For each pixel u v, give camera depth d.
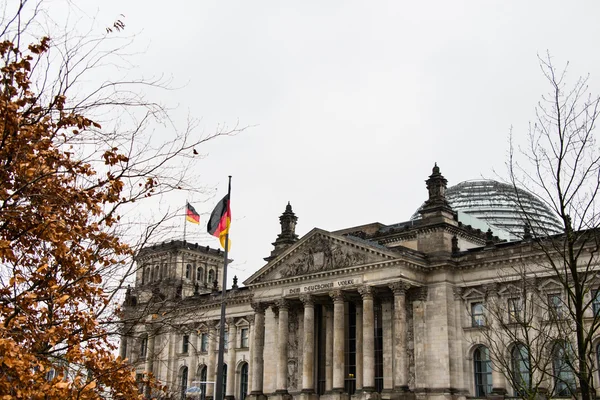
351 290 117.19
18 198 31.38
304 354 120.12
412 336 112.81
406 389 106.88
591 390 38.31
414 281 112.31
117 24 30.16
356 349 119.12
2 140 30.36
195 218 78.56
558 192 39.59
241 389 144.62
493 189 167.75
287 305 126.12
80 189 33.84
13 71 30.53
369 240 126.00
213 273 169.00
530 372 49.66
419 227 118.19
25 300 30.09
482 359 107.81
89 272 34.31
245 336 146.50
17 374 27.03
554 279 98.62
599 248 43.44
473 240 125.06
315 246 122.38
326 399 116.19
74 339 31.92
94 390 30.88
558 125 40.03
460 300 111.38
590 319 90.62
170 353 154.62
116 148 33.38
